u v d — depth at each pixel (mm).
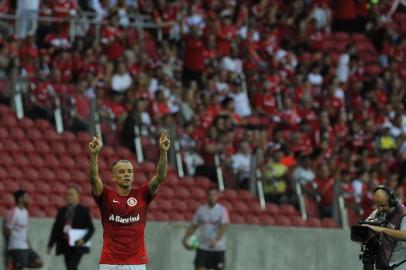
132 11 81625
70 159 69500
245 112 78438
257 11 87375
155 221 66875
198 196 70438
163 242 65438
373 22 92312
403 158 78438
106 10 80812
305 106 80375
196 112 74875
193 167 71000
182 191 70125
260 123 78250
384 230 40500
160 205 69188
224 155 71625
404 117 84500
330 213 71688
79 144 70188
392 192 41500
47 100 70500
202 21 82750
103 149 69750
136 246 38000
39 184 67688
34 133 69500
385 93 85938
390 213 41562
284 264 68812
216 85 77875
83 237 54250
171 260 65625
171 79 77750
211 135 71750
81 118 70438
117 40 76875
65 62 73562
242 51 82812
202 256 60281
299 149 75812
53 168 68750
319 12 90062
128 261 37844
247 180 71562
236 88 78750
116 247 37844
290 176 71562
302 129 77500
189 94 75188
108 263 37781
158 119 71562
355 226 40812
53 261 62406
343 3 91062
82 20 75875
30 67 71875
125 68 74812
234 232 67625
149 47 79875
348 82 85500
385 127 80812
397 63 89875
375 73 89000
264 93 79625
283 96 80938
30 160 68562
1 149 68188
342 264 70250
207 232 60188
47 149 69312
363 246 43000
